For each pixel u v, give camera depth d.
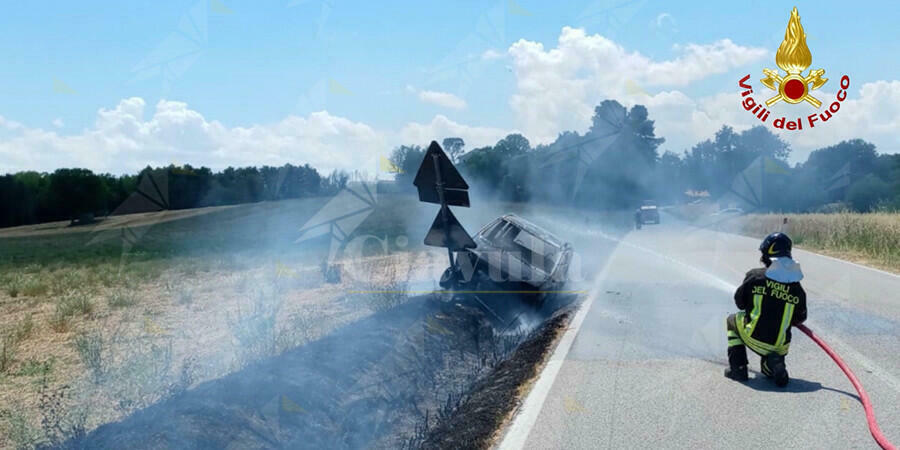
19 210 68.00
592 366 7.02
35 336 9.34
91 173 69.75
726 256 20.00
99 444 4.55
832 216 28.61
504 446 4.89
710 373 6.65
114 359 7.49
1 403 5.93
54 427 4.86
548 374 6.77
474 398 6.53
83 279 18.05
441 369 7.68
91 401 5.80
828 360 7.02
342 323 9.06
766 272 6.11
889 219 22.70
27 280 18.34
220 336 8.80
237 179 66.62
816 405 5.57
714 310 10.25
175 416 4.98
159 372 6.36
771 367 6.14
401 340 7.93
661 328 8.95
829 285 12.62
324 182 61.59
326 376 6.41
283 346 7.17
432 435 5.70
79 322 10.45
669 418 5.35
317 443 5.44
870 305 10.27
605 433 5.07
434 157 9.45
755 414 5.39
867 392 5.89
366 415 6.12
